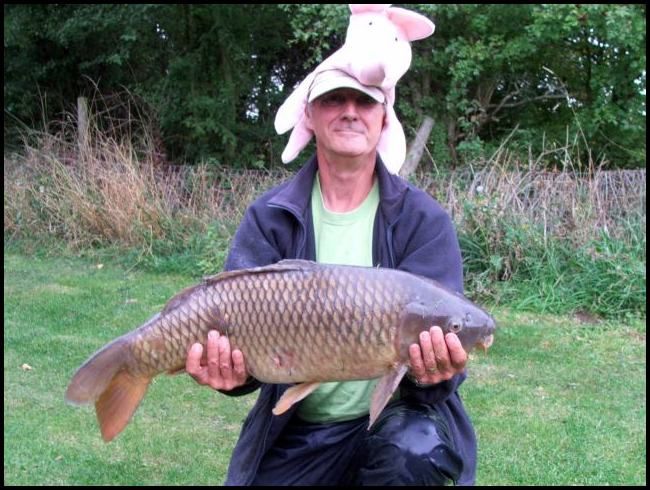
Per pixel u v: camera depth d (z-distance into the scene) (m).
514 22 12.02
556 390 5.49
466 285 7.77
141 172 10.28
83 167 10.55
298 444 2.64
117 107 12.86
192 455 4.36
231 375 2.28
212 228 9.34
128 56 13.18
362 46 2.56
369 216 2.69
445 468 2.38
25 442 4.44
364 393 2.64
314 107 2.62
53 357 6.00
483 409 5.11
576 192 8.40
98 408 2.28
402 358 2.22
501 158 11.01
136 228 9.81
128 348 2.27
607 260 7.60
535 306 7.44
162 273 9.03
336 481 2.67
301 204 2.67
